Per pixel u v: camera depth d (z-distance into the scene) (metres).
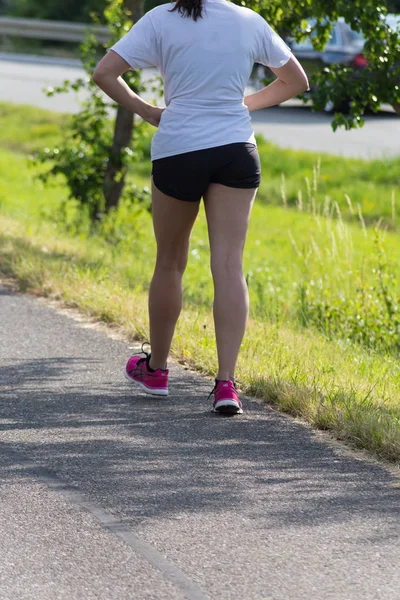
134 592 8.36
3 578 8.59
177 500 10.33
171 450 11.84
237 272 12.77
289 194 46.44
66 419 12.98
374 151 52.50
